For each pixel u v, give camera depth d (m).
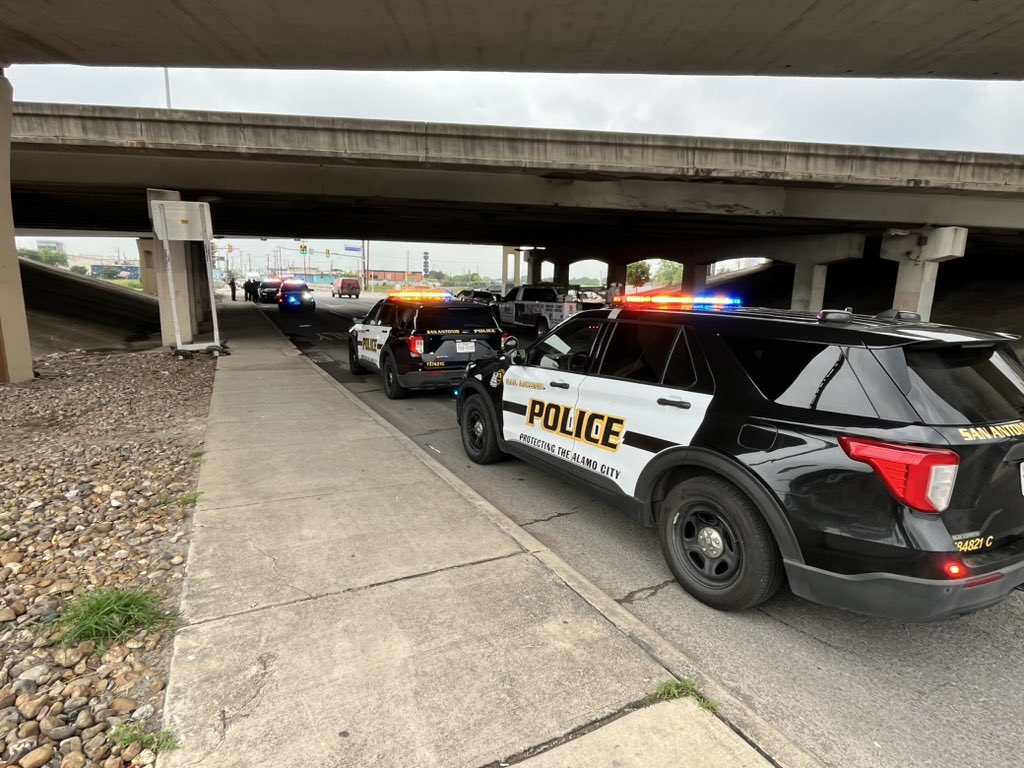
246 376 10.52
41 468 5.26
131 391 9.32
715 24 9.25
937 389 2.67
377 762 2.02
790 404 2.94
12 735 2.14
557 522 4.56
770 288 39.66
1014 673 2.84
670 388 3.55
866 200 20.62
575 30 9.49
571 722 2.24
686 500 3.38
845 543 2.64
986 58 10.42
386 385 9.73
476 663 2.57
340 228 32.28
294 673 2.47
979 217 20.50
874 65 10.79
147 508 4.35
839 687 2.70
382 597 3.10
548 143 17.20
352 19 8.89
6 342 9.81
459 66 10.80
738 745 2.15
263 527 3.97
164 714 2.23
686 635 3.08
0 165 9.55
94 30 8.89
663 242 35.44
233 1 8.20
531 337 21.09
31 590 3.15
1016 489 2.72
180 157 16.22
